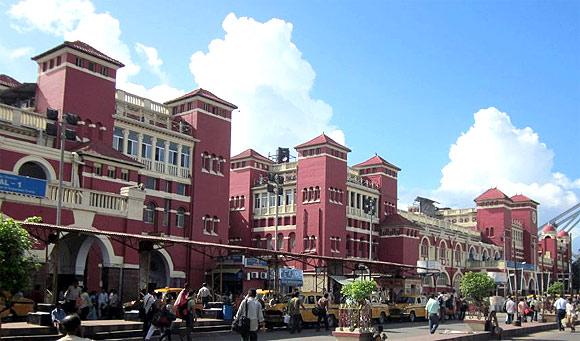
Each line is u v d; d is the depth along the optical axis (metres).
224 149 59.00
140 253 33.94
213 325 31.83
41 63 46.25
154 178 51.88
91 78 45.88
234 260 54.72
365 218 75.88
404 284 66.69
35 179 32.84
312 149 70.88
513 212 110.00
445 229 89.00
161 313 22.45
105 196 36.78
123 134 49.28
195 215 54.88
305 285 66.75
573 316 38.88
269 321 35.66
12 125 39.06
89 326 25.23
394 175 82.94
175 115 57.56
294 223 71.06
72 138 32.78
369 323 23.28
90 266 38.69
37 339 23.23
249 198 75.38
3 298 15.98
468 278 44.41
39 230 31.16
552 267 121.94
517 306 41.16
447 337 26.00
